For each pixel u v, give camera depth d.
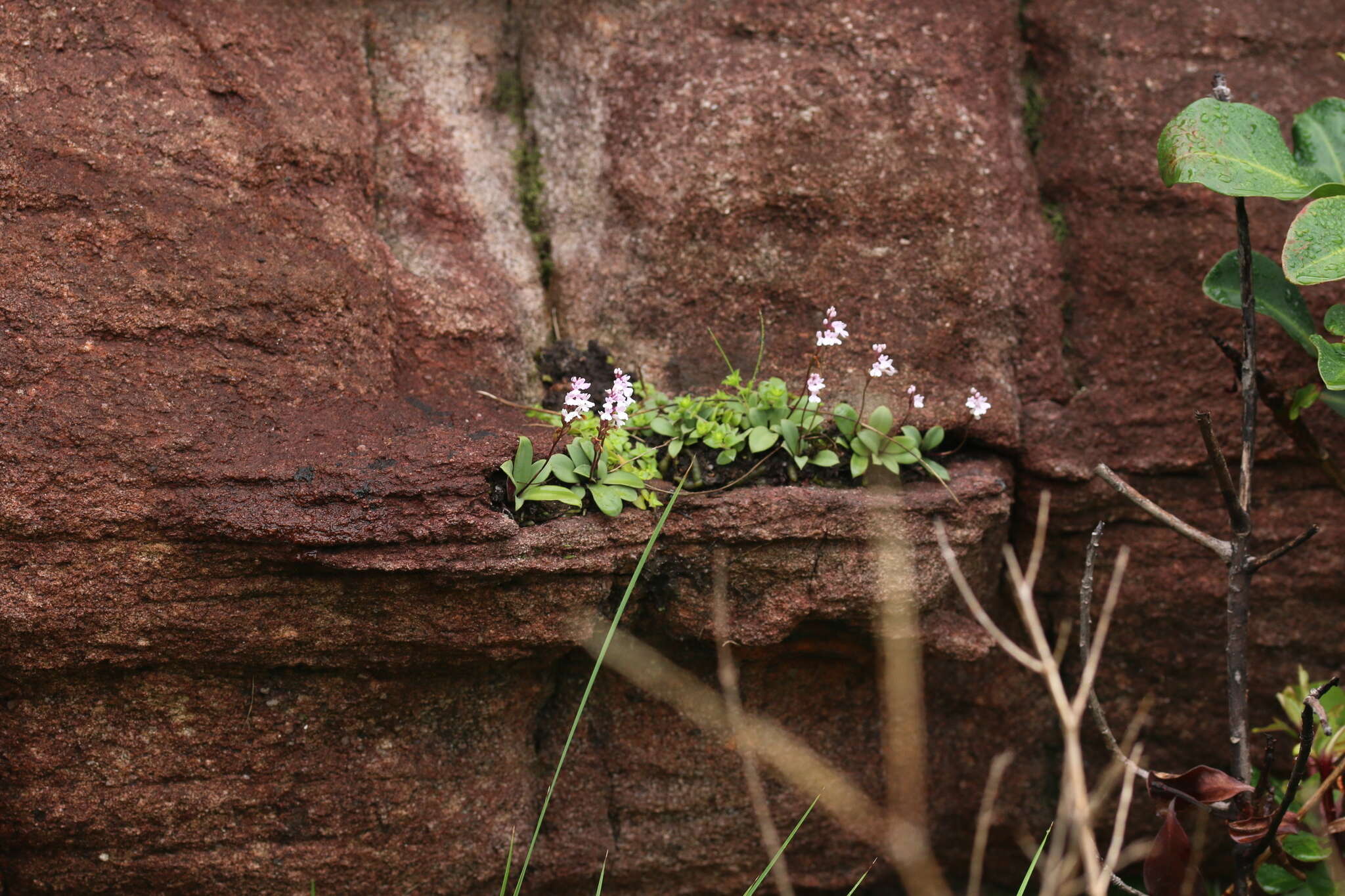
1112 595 1.86
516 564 2.11
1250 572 2.16
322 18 2.56
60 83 2.17
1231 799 2.11
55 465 1.96
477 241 2.66
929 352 2.58
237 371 2.17
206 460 2.04
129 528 1.98
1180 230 2.66
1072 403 2.66
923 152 2.63
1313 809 2.26
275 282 2.24
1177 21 2.76
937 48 2.69
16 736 2.07
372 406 2.29
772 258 2.62
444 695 2.30
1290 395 2.60
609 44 2.73
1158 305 2.66
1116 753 2.11
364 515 2.00
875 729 2.64
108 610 2.00
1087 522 2.67
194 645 2.06
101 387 2.04
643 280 2.64
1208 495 2.66
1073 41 2.78
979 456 2.57
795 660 2.52
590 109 2.73
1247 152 2.05
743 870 2.62
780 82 2.65
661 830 2.55
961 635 2.46
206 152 2.26
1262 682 2.73
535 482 2.18
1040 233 2.73
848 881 2.70
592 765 2.50
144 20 2.28
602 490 2.18
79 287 2.07
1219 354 2.62
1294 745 2.70
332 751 2.25
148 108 2.23
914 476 2.42
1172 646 2.74
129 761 2.13
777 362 2.59
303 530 1.96
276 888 2.26
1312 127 2.34
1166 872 2.06
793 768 2.51
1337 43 2.76
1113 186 2.71
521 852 2.45
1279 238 2.64
